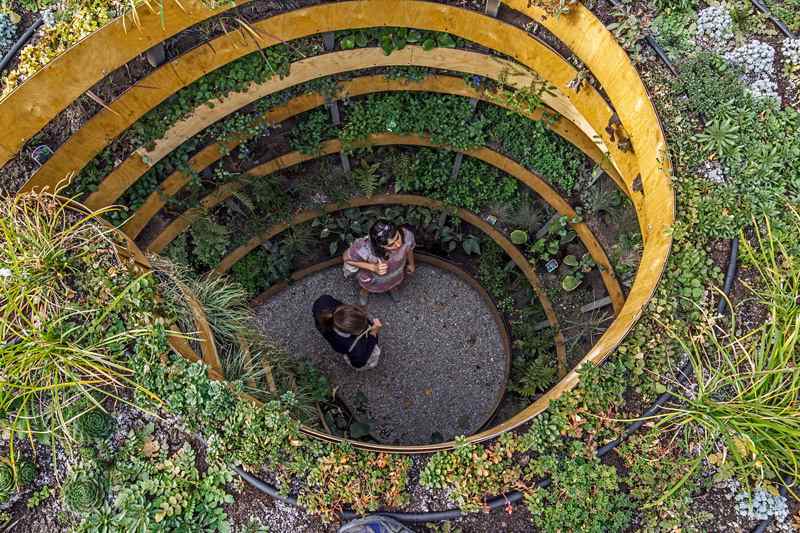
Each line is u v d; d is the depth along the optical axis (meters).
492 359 8.45
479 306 8.69
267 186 7.26
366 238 6.81
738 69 4.93
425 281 8.76
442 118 7.12
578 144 6.41
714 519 4.23
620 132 5.07
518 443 4.30
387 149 7.94
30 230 4.30
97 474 4.20
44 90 4.29
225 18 5.08
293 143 7.14
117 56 4.52
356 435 7.02
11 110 4.23
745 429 3.94
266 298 8.48
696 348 4.18
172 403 4.23
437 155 7.86
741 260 4.62
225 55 5.20
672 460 4.24
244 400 4.31
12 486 4.16
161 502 4.17
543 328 8.28
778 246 4.59
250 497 4.29
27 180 4.62
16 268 4.18
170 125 5.48
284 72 5.72
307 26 5.30
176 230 6.73
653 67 4.88
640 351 4.37
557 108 6.00
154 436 4.33
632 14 4.93
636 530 4.23
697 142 4.76
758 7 5.14
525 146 7.12
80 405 4.25
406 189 8.09
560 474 4.20
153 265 4.78
